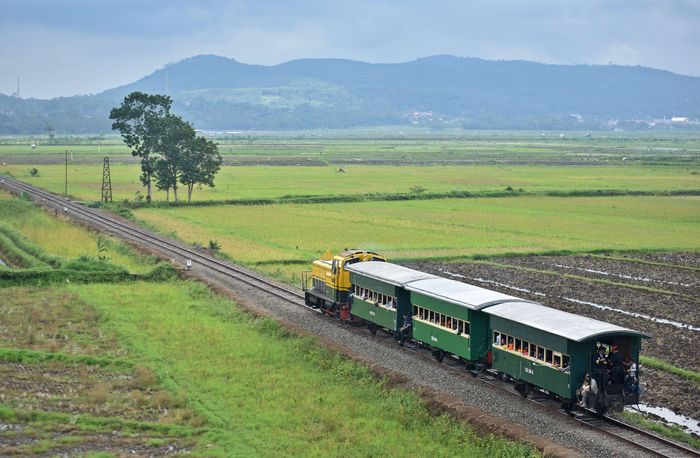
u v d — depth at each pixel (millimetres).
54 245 88562
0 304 59500
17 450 31188
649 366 45719
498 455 30297
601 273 77562
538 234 103000
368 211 126250
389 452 31438
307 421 35375
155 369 42938
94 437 33250
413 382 38969
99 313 56344
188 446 32531
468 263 82375
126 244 87938
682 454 30172
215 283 66875
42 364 43781
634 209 131125
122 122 135750
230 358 45500
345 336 49156
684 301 64750
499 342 38844
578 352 33750
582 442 31109
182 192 155125
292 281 69750
